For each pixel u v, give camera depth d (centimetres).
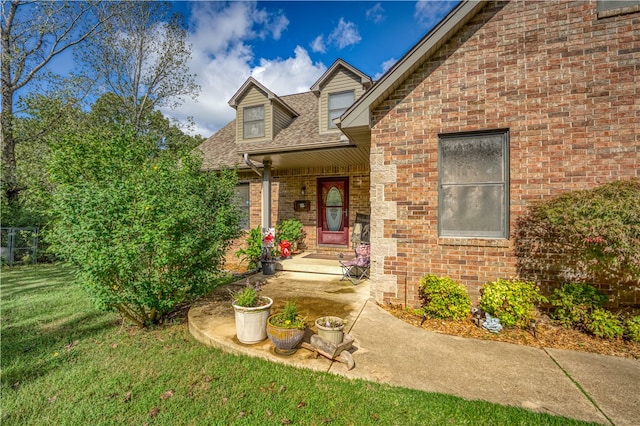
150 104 1692
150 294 446
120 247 391
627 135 440
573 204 412
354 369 330
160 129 1909
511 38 488
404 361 347
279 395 291
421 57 512
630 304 433
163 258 414
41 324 493
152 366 352
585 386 298
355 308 524
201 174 621
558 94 467
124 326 479
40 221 1190
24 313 545
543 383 304
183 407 279
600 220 372
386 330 435
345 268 768
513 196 486
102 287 414
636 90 438
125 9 1455
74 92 1405
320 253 1006
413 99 538
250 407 276
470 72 508
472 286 505
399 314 506
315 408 272
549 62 471
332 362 343
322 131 991
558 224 414
